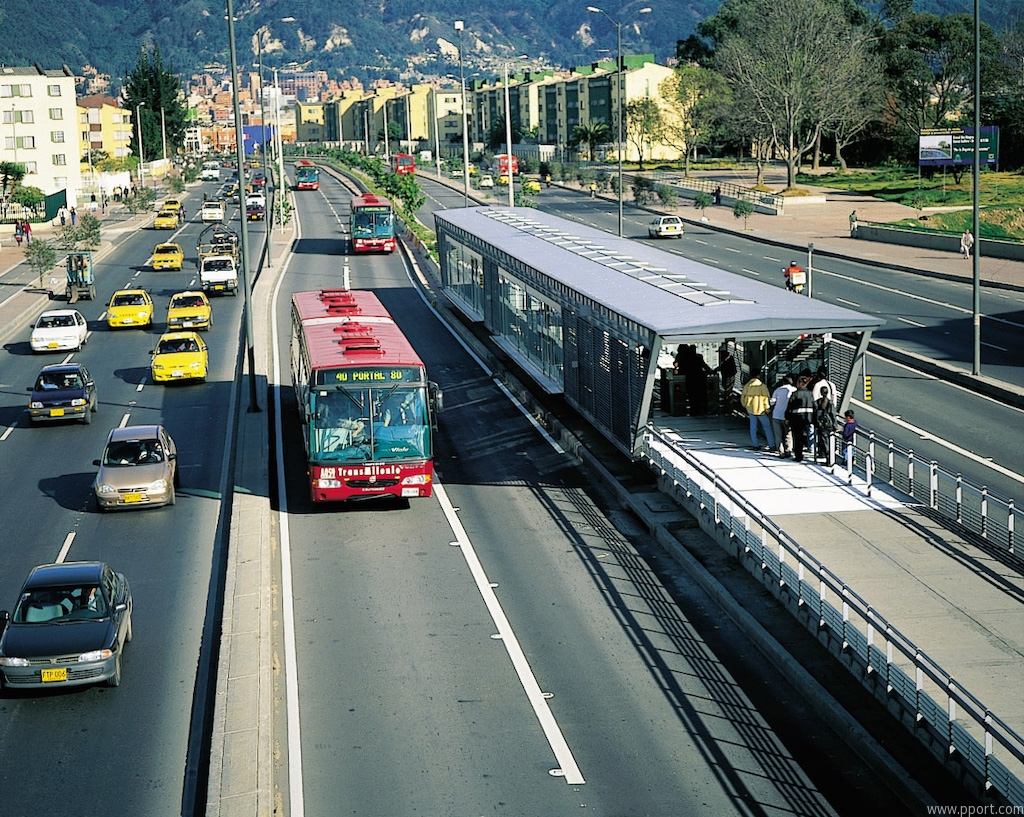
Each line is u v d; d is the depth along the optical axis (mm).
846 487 23766
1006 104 111938
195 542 24453
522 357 38344
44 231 97250
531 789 14047
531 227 45125
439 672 17453
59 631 17578
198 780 14938
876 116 115812
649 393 25531
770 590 19875
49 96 124188
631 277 31359
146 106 199625
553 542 23406
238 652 17859
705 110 120750
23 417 36781
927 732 14156
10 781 14984
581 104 170500
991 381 35219
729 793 13844
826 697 15859
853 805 13539
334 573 21953
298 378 32250
